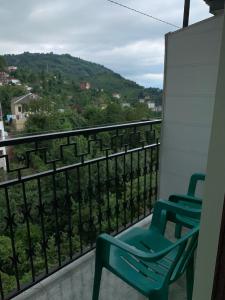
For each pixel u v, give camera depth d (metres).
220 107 0.60
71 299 1.46
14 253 1.50
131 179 2.22
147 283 1.09
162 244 1.39
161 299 1.05
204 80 1.84
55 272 1.67
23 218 1.50
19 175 1.37
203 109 1.90
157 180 2.39
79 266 1.73
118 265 1.19
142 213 2.41
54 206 1.67
